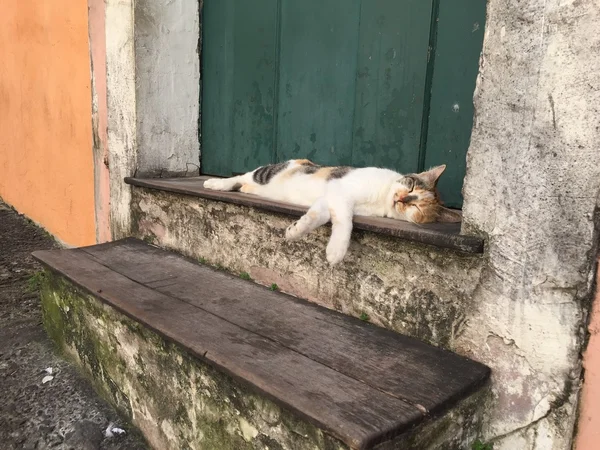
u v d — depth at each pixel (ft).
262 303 7.82
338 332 6.72
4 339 10.95
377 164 9.30
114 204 13.11
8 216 20.36
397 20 8.57
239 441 6.00
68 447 7.76
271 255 8.59
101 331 8.70
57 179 16.89
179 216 10.69
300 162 9.82
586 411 5.12
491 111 5.60
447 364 5.84
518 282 5.45
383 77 8.95
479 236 5.80
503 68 5.45
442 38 8.08
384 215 8.09
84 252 10.86
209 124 12.75
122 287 8.54
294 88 10.50
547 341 5.29
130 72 11.78
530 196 5.30
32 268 15.11
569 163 4.99
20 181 20.38
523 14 5.22
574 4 4.83
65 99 15.47
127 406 8.26
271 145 11.22
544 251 5.23
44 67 16.67
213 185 10.21
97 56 13.05
